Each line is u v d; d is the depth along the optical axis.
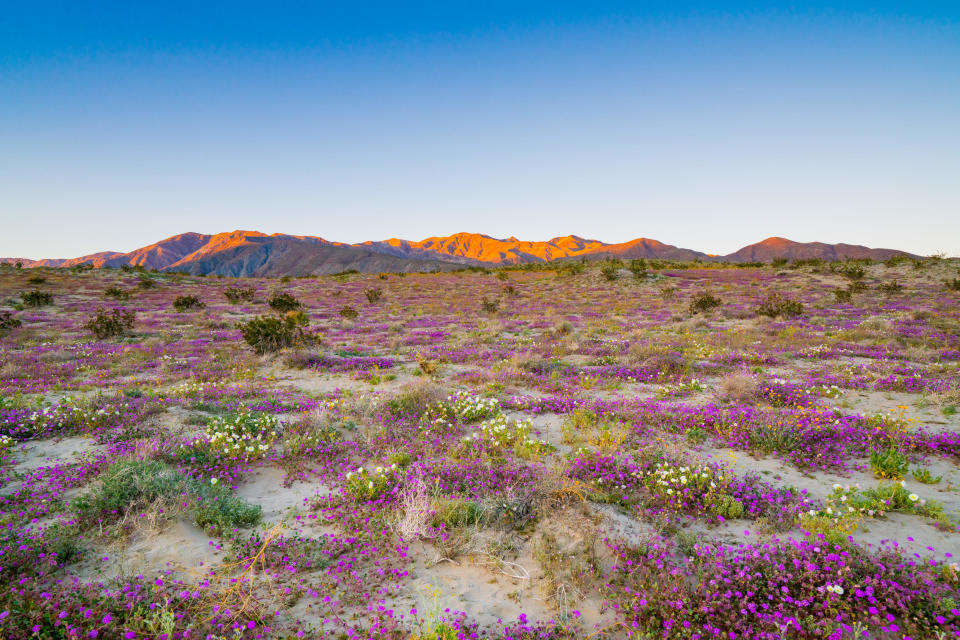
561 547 4.93
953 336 20.09
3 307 38.97
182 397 11.74
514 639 3.65
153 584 4.23
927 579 4.01
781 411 9.84
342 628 3.86
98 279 60.62
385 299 51.31
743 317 31.08
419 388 11.66
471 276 81.12
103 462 7.11
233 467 7.37
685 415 9.48
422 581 4.52
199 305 40.94
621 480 6.37
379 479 6.56
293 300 39.00
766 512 5.58
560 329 25.34
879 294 41.56
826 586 3.85
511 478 6.67
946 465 7.09
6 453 7.82
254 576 4.51
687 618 3.75
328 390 13.29
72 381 13.86
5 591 3.97
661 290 49.38
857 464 7.23
